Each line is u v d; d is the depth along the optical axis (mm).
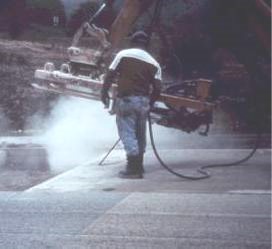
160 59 17344
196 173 11938
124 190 10469
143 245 7344
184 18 19422
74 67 13367
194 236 7688
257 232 7840
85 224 8250
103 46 13141
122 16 13141
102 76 13133
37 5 26734
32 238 7633
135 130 11648
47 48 23562
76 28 24859
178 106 12664
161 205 9305
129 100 11500
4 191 10500
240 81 18656
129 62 11555
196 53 19469
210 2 16734
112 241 7500
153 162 13250
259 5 13664
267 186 10719
